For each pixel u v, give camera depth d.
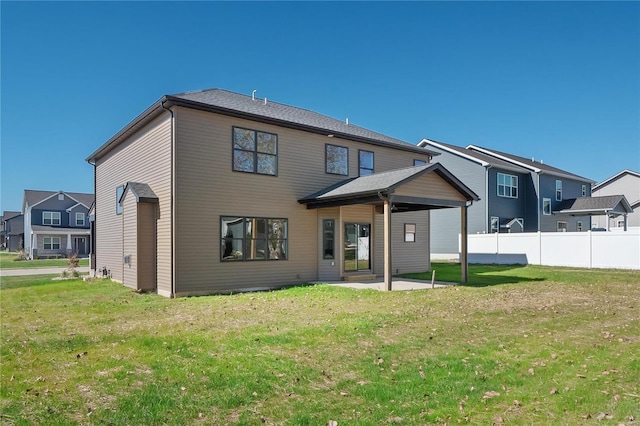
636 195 43.28
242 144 14.04
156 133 13.65
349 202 14.03
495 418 3.85
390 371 5.17
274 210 14.71
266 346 6.29
